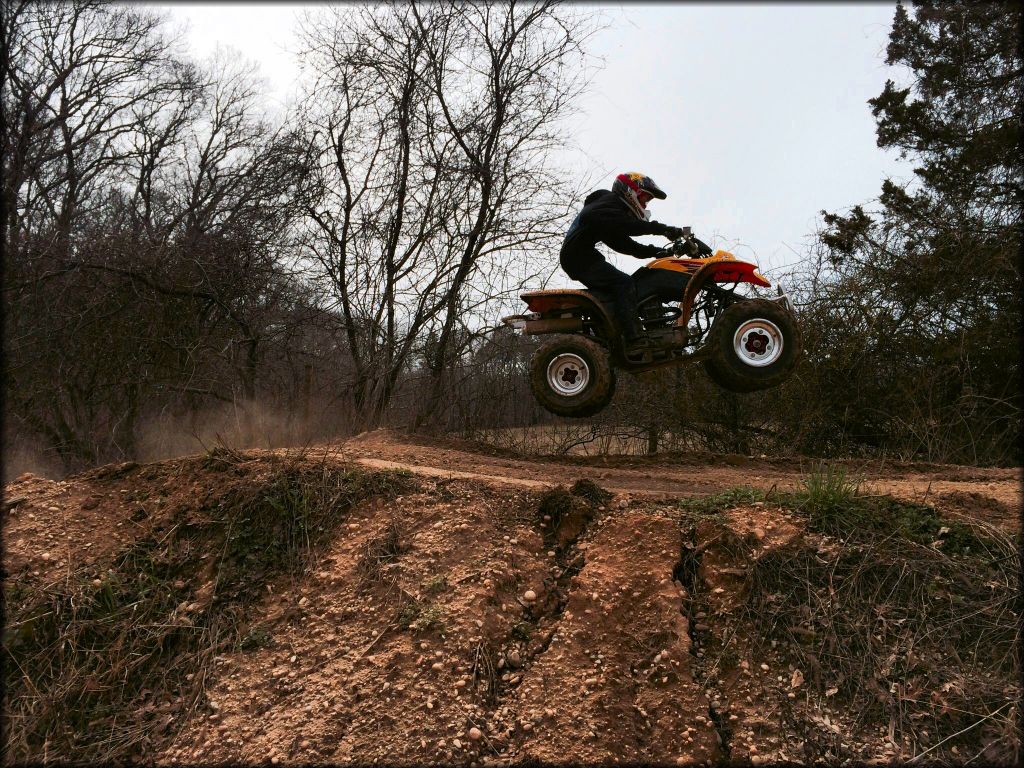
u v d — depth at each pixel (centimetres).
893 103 1266
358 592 437
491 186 1124
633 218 609
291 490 510
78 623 445
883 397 1124
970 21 1212
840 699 368
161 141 1747
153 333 1083
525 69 1145
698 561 428
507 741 360
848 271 1184
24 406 1007
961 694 359
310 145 1148
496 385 1155
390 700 376
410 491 506
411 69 1126
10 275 997
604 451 1175
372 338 1135
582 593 413
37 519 513
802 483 486
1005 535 420
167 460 574
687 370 1178
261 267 1124
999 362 1065
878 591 404
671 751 353
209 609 451
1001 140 1134
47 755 390
